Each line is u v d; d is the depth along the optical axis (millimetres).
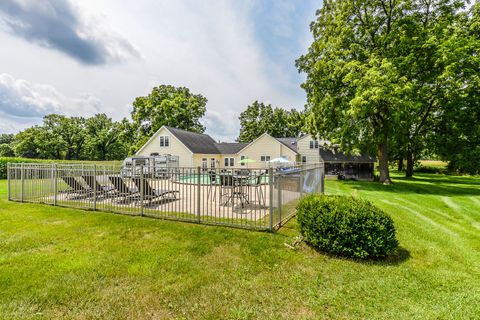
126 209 7059
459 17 17016
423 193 13797
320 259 4074
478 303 2895
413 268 3844
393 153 26953
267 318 2615
